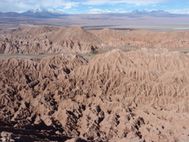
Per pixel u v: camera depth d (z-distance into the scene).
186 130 83.06
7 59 135.12
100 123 92.62
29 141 62.19
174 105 97.81
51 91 114.19
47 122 93.19
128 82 113.56
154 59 122.00
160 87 107.44
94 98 107.94
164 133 83.94
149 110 97.25
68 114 95.81
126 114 94.00
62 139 78.00
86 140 79.69
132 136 84.31
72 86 116.88
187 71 112.69
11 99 107.81
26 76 126.38
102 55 127.62
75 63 133.12
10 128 74.62
